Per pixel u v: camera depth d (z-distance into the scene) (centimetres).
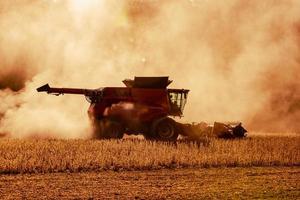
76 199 2150
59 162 2927
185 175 2747
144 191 2317
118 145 3609
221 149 3503
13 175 2694
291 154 3428
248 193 2295
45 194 2236
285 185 2492
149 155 3161
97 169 2891
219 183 2528
